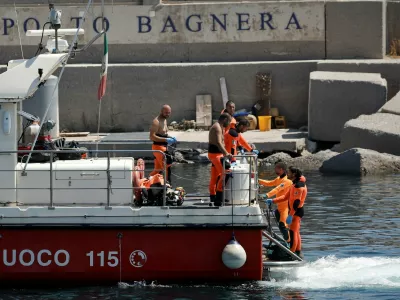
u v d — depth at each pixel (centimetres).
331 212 4769
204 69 7281
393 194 5219
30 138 3641
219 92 7306
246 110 7306
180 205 3478
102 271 3356
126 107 7288
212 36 7419
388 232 4303
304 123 7319
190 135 6888
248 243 3372
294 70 7281
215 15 7406
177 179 5681
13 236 3328
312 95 6800
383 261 3809
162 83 7288
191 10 7406
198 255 3362
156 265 3356
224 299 3256
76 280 3362
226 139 3878
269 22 7394
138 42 7412
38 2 7369
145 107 7294
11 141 3431
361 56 7406
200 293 3316
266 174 5869
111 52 7425
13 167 3431
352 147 6359
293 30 7394
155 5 7381
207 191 5144
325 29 7406
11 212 3331
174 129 7219
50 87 4206
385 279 3559
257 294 3338
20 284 3362
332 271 3653
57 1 7344
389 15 7788
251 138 6731
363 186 5500
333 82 6731
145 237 3353
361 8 7356
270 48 7431
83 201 3456
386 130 6253
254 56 7444
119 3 7469
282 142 6569
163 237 3356
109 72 7262
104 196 3456
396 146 6200
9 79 3434
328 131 6769
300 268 3653
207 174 5900
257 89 7275
